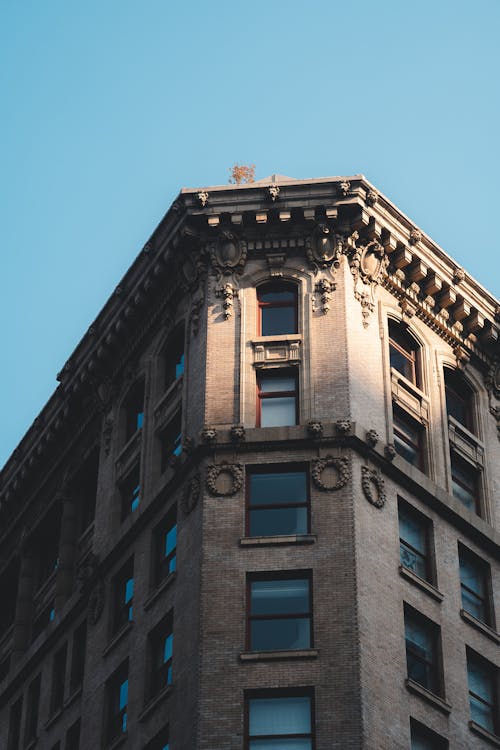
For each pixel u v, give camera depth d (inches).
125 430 2714.1
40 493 3034.0
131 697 2297.0
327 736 2065.7
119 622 2468.0
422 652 2271.2
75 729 2497.5
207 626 2176.4
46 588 2915.8
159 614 2310.5
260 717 2108.8
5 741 2755.9
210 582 2215.8
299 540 2234.3
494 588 2458.2
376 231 2532.0
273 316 2497.5
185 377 2480.3
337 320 2456.9
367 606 2190.0
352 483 2285.9
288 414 2394.2
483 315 2696.9
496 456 2645.2
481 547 2479.1
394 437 2464.3
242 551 2239.2
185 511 2332.7
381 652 2167.8
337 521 2251.5
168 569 2378.2
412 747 2155.5
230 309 2482.8
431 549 2383.1
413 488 2393.0
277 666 2128.4
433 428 2524.6
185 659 2186.3
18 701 2790.4
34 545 3034.0
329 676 2112.5
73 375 2856.8
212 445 2335.1
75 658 2593.5
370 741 2066.9
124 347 2751.0
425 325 2637.8
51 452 2989.7
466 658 2331.4
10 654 2960.1
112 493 2628.0
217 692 2116.1
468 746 2223.2
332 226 2524.6
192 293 2559.1
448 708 2222.0
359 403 2388.0
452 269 2652.6
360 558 2224.4
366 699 2097.7
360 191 2519.7
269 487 2314.2
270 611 2198.6
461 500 2549.2
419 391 2536.9
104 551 2566.4
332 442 2319.1
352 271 2517.2
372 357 2465.6
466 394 2699.3
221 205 2539.4
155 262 2625.5
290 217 2519.7
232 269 2518.5
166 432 2536.9
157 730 2186.3
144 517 2460.6
